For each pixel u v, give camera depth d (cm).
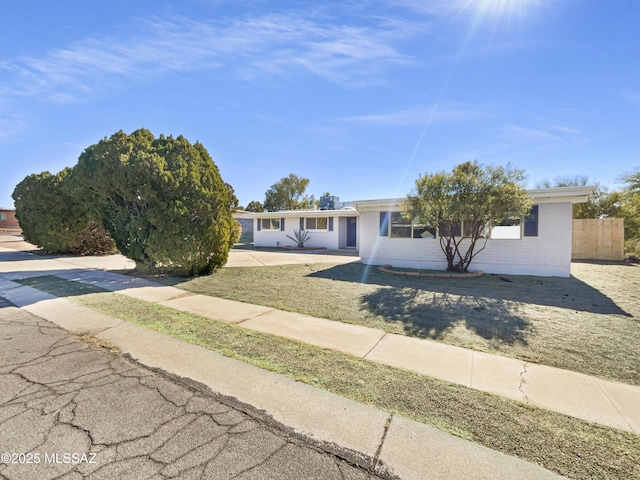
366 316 516
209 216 888
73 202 1417
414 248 1087
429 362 340
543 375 312
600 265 1140
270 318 501
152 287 740
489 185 796
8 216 3975
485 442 208
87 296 630
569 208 885
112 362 331
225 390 275
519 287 752
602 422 235
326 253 1662
